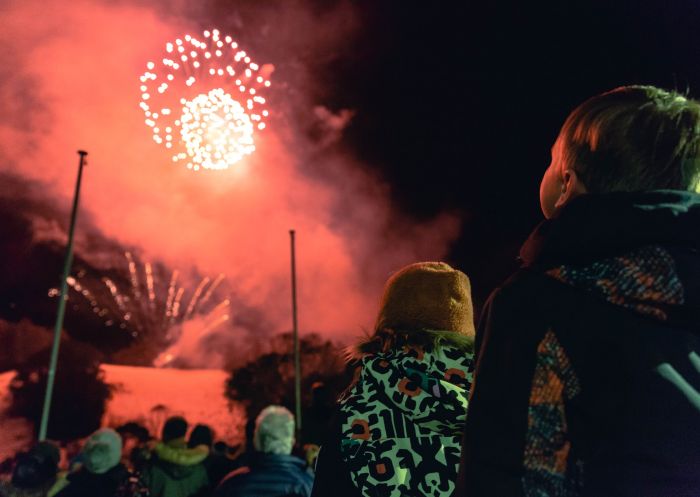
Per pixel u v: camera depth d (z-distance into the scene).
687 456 0.92
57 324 13.32
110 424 21.47
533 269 1.10
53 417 20.36
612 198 1.06
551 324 1.03
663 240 1.02
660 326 0.99
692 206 1.04
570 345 1.01
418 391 1.52
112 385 23.97
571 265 1.06
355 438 1.53
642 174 1.12
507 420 1.01
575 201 1.09
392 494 1.48
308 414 6.05
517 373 1.02
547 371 1.01
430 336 1.59
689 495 0.91
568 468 0.96
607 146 1.14
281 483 3.63
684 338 0.99
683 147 1.12
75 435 20.36
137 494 4.46
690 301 0.99
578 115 1.22
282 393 22.20
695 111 1.15
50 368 12.91
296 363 17.31
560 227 1.08
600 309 1.01
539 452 0.98
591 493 0.94
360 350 1.71
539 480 0.97
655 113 1.14
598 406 0.97
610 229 1.03
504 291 1.10
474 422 1.04
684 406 0.94
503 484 0.98
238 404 22.67
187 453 5.01
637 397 0.94
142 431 8.38
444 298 1.69
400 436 1.52
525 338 1.04
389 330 1.65
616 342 0.98
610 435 0.95
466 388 1.54
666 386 0.94
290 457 3.76
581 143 1.19
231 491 3.58
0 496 4.22
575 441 0.97
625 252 1.03
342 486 1.52
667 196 1.05
